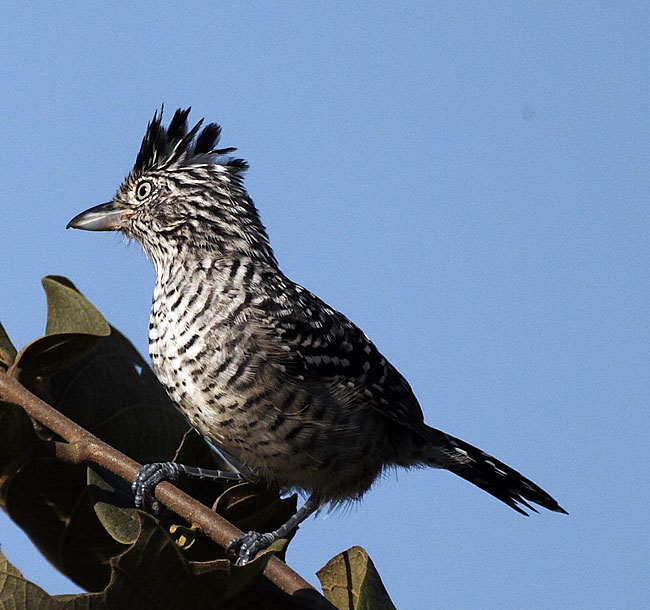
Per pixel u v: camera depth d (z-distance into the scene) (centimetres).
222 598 532
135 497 630
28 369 670
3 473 618
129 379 757
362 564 580
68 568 655
